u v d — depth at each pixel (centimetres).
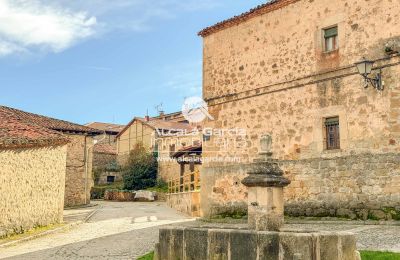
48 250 1056
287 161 1493
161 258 732
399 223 1180
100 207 2595
